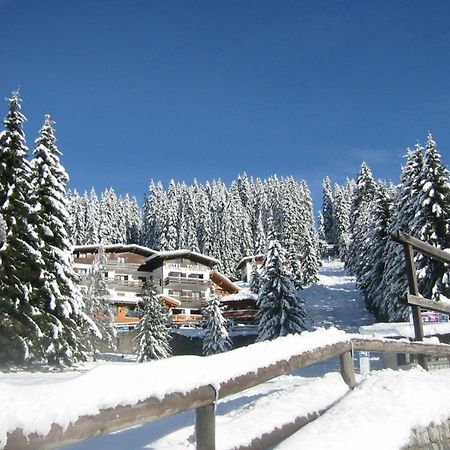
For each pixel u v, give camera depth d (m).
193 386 2.73
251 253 99.06
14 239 21.98
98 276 40.72
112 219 101.50
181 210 105.69
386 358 10.97
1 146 23.14
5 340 20.31
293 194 108.00
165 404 2.48
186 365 2.82
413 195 31.38
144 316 38.81
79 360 23.41
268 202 119.12
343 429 3.75
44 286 22.59
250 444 3.48
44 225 24.19
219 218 98.00
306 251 77.25
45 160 26.30
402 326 14.23
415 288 7.63
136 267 64.94
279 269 35.91
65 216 25.45
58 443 1.88
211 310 42.62
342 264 96.00
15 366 20.50
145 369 2.54
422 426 4.29
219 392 2.95
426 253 8.11
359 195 78.00
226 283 65.62
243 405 5.17
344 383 5.36
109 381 2.25
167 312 52.53
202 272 65.38
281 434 3.84
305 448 3.39
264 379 3.50
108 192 119.06
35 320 21.67
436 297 27.88
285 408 4.27
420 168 32.22
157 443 3.59
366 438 3.66
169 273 63.56
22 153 23.17
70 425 1.93
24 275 21.94
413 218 30.72
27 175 23.50
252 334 45.78
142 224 115.00
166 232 94.50
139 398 2.32
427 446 4.25
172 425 4.17
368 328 14.73
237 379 3.15
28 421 1.76
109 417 2.13
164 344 38.47
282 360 3.80
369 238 44.75
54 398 1.93
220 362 3.15
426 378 5.52
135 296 62.62
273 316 35.34
